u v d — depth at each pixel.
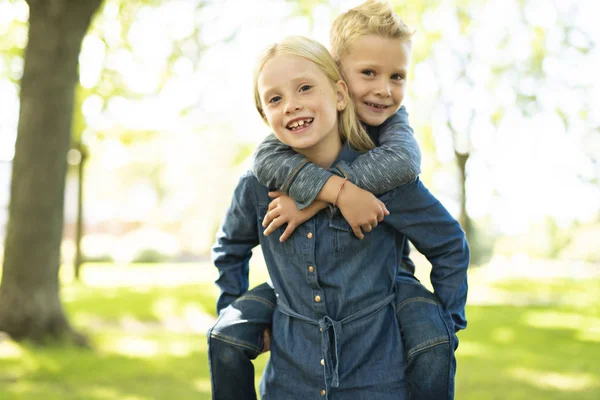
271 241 1.75
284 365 1.71
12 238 6.39
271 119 1.67
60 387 4.66
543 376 5.01
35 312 6.29
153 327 8.03
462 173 16.44
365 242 1.68
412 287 1.76
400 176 1.66
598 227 27.58
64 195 6.55
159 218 35.56
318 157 1.74
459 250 1.76
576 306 10.41
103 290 12.97
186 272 20.94
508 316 8.98
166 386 4.71
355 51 1.82
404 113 1.91
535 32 14.02
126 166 37.28
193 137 26.64
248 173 1.83
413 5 12.43
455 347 1.69
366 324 1.67
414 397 1.65
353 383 1.65
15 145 6.45
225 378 1.76
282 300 1.76
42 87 6.37
